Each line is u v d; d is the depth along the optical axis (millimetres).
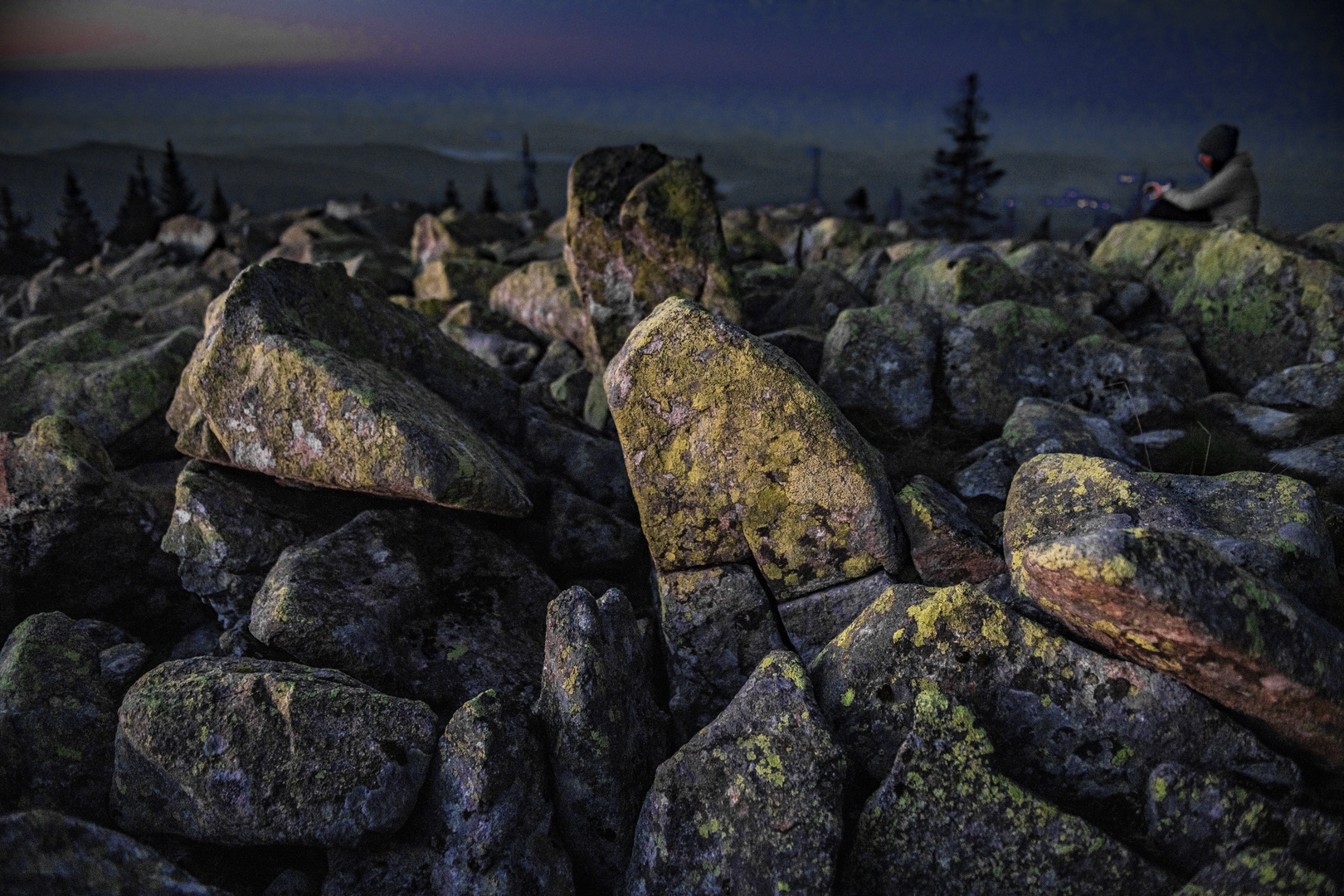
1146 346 8844
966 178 64188
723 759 4566
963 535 5508
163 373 8766
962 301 9664
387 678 5484
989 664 4586
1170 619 3926
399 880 4418
